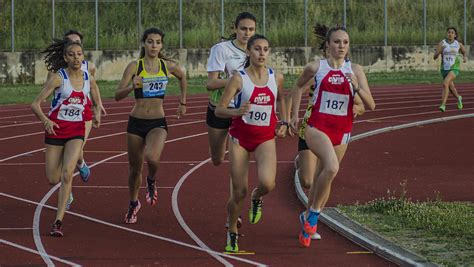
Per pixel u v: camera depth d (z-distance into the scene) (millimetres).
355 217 11844
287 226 11891
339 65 10328
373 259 10016
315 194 10328
